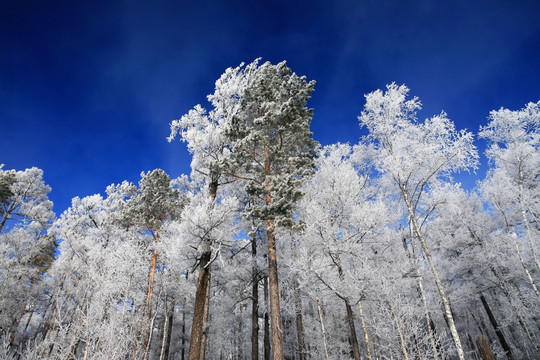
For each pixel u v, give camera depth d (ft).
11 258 53.52
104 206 68.49
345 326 46.01
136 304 35.94
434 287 49.44
